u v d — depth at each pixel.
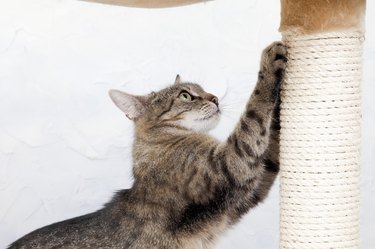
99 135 1.74
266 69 1.14
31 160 1.73
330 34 1.11
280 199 1.16
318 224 1.12
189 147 1.24
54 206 1.74
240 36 1.74
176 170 1.23
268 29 1.73
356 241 1.13
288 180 1.14
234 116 1.71
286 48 1.14
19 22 1.70
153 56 1.74
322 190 1.12
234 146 1.18
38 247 1.27
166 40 1.74
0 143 1.71
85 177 1.74
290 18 1.13
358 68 1.13
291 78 1.14
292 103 1.14
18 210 1.73
